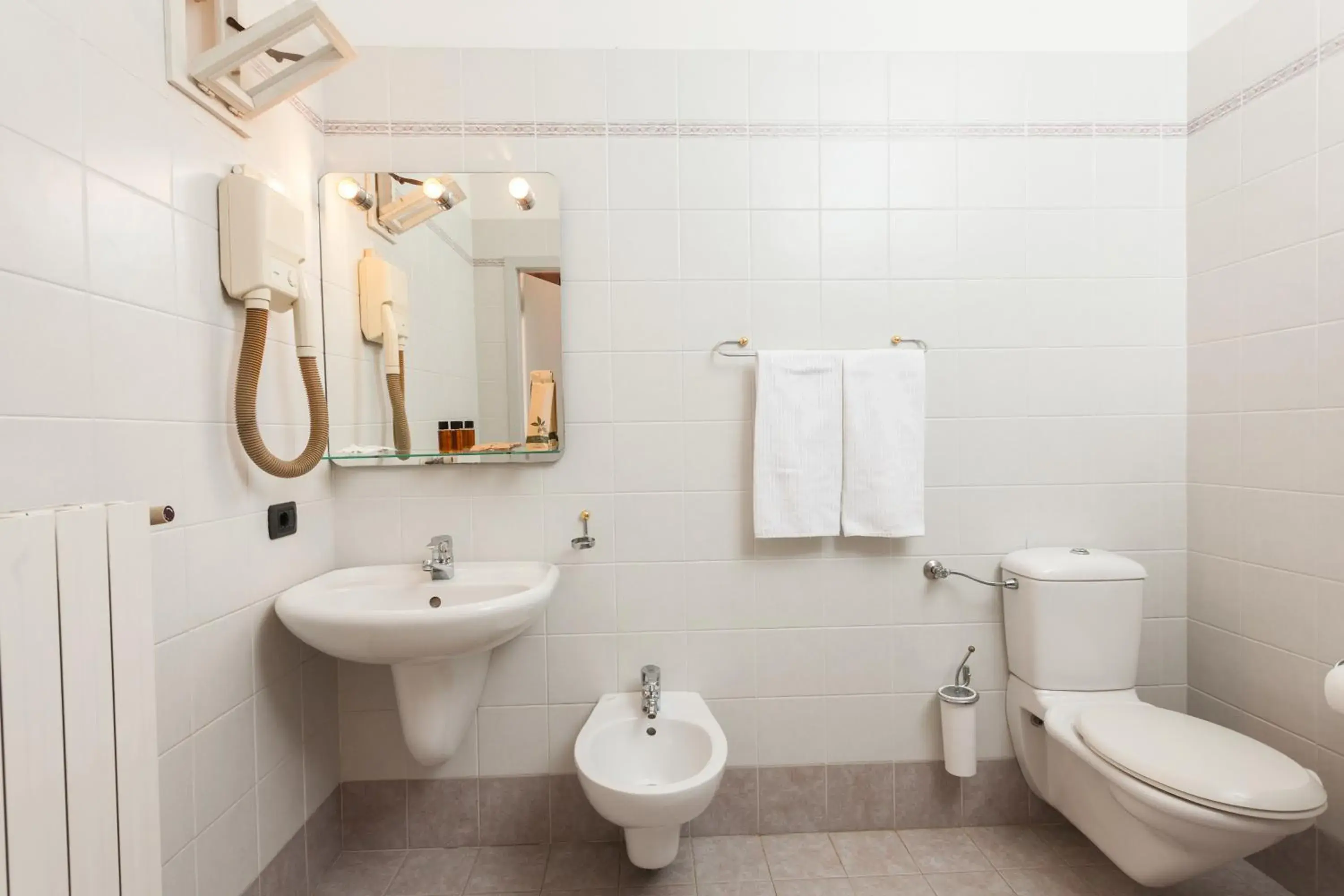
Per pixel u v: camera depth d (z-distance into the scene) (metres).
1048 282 1.62
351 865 1.50
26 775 0.64
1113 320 1.63
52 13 0.82
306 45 1.45
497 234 1.53
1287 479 1.38
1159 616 1.64
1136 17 1.62
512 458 1.55
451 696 1.40
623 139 1.56
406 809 1.57
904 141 1.59
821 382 1.55
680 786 1.16
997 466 1.62
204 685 1.10
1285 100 1.38
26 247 0.79
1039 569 1.50
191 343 1.08
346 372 1.52
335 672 1.55
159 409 1.00
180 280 1.05
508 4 1.55
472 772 1.58
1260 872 1.42
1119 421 1.63
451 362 1.54
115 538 0.76
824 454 1.55
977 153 1.60
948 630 1.63
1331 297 1.29
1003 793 1.63
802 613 1.61
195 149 1.09
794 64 1.57
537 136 1.55
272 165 1.33
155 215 1.00
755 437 1.54
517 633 1.30
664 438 1.58
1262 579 1.44
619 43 1.56
